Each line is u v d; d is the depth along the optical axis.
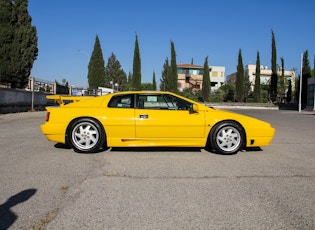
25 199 3.52
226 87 62.66
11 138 7.92
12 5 22.78
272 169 5.03
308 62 48.47
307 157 6.05
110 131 6.07
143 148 6.76
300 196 3.73
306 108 39.03
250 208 3.34
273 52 50.66
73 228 2.83
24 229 2.79
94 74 51.53
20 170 4.74
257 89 50.59
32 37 23.69
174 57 56.78
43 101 21.81
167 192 3.82
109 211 3.22
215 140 6.12
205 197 3.66
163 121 6.04
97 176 4.47
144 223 2.95
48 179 4.29
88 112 6.12
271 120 17.62
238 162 5.52
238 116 6.25
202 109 6.25
